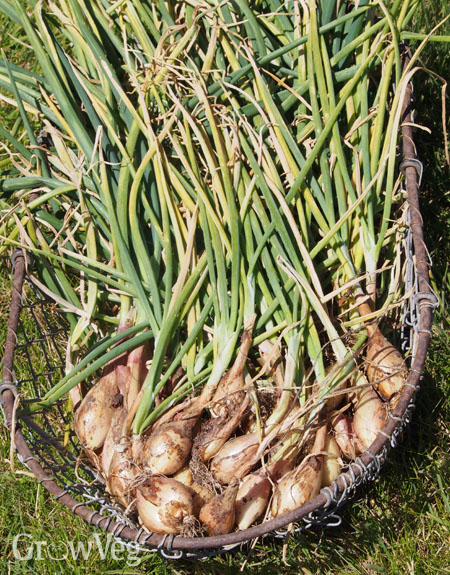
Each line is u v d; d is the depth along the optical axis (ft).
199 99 2.55
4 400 2.34
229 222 2.50
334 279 2.63
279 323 2.49
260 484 2.33
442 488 2.66
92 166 2.53
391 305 2.52
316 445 2.35
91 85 2.64
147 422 2.39
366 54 2.66
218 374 2.42
